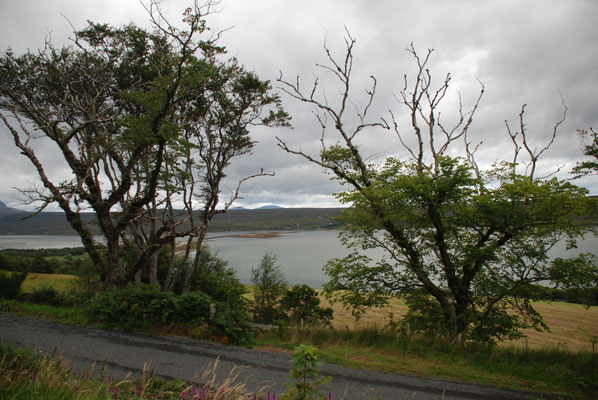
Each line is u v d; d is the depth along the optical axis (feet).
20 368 14.97
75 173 54.65
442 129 58.54
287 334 36.32
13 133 51.70
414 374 26.11
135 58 69.41
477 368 27.66
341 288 49.65
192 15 44.73
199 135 75.36
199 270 90.79
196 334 33.45
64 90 60.80
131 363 25.96
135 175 57.31
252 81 69.92
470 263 44.86
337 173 55.57
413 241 50.14
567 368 26.91
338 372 26.12
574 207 40.24
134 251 83.66
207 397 13.98
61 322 37.81
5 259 113.09
